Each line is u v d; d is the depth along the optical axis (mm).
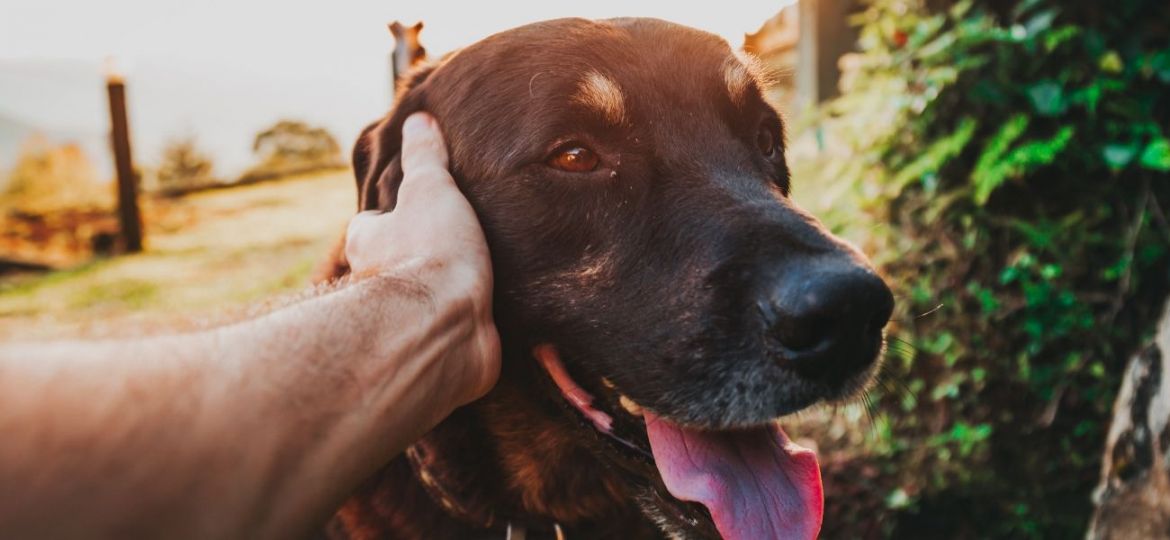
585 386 445
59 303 1627
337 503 257
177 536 213
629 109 440
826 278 347
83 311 1536
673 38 476
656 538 511
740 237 391
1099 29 716
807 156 1347
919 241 766
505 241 444
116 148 2256
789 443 428
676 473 402
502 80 454
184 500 213
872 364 386
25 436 190
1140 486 508
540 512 494
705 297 388
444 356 308
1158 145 658
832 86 1539
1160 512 489
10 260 2508
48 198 3273
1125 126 692
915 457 733
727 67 483
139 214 2303
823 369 364
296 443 240
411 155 452
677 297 399
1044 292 694
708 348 384
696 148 444
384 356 279
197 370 227
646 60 457
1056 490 694
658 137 440
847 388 379
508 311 451
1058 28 721
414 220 373
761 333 367
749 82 492
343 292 292
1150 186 687
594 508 500
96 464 199
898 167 795
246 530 226
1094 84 686
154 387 216
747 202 413
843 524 708
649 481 434
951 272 743
